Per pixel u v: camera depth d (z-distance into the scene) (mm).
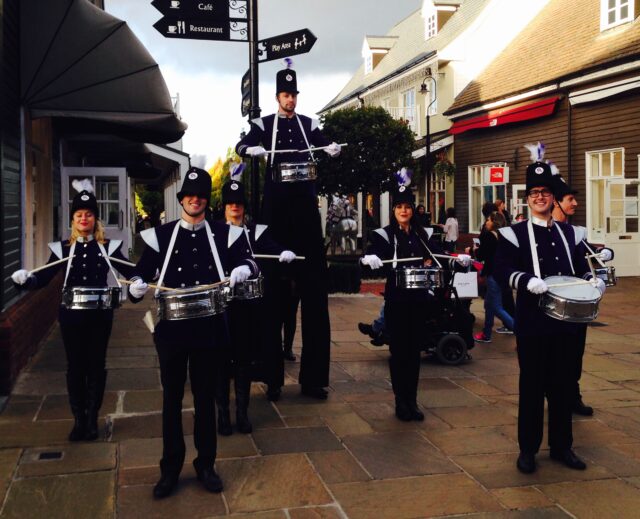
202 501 3904
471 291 8664
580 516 3766
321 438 4988
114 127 9383
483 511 3820
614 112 16328
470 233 22797
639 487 4152
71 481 4129
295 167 5898
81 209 4914
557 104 18250
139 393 6035
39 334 7828
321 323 6059
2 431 4969
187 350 3971
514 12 23234
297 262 6082
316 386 6070
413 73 27125
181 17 7316
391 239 5516
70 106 7441
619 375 7074
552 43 19953
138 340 8461
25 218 7285
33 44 7199
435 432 5137
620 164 16422
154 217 31094
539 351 4391
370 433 5105
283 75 6102
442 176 24234
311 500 3936
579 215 17578
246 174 15930
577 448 4840
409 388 5477
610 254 5316
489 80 22188
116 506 3816
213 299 3893
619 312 11398
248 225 5488
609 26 17578
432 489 4102
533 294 4418
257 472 4336
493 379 6797
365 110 17562
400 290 5410
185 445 4395
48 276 4801
